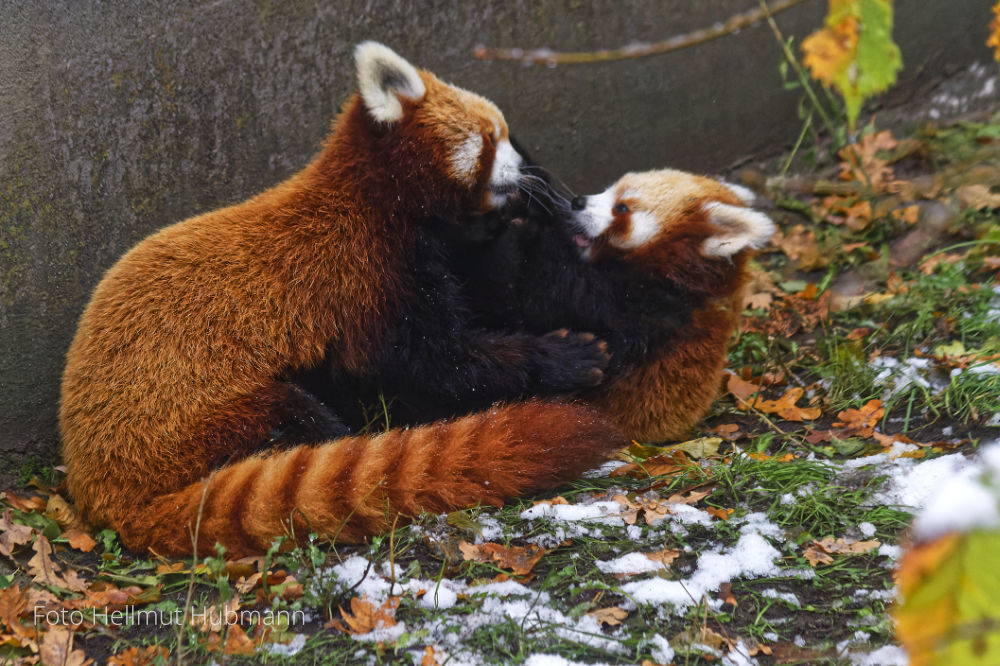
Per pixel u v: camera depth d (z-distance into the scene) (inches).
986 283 340.2
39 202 268.8
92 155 275.3
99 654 194.5
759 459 255.0
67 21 263.6
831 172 431.8
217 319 248.5
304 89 310.5
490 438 238.2
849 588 199.9
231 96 297.4
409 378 277.3
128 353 243.4
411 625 193.3
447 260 290.7
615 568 211.6
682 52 393.1
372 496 225.5
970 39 467.2
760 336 333.4
